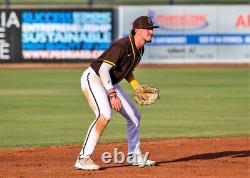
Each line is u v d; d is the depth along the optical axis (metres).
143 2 92.12
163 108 45.69
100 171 24.06
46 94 54.25
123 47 23.44
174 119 40.53
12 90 57.62
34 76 69.56
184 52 80.56
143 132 35.25
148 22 23.59
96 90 23.67
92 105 23.94
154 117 41.38
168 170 24.28
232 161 26.28
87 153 24.08
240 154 28.19
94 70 23.81
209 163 25.84
